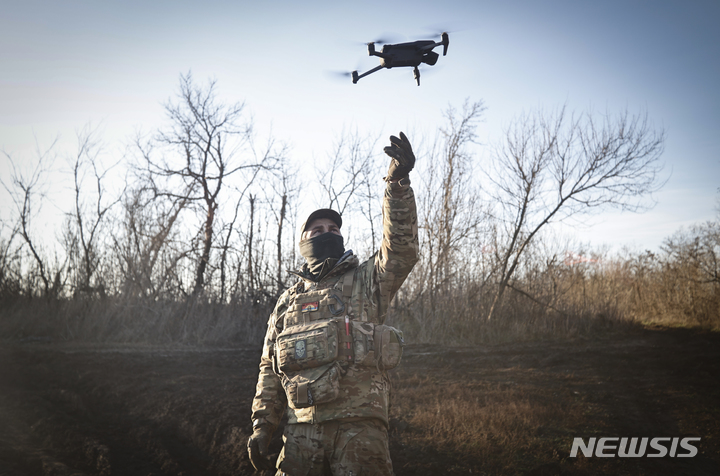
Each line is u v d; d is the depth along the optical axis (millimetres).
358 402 2080
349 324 2186
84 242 13133
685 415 5562
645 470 4059
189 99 14688
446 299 13250
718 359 8703
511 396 6141
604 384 7055
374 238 14391
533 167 13648
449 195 13977
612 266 17828
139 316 12000
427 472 3922
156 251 13000
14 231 13117
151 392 6184
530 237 13711
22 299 12773
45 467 3977
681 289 16141
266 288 13156
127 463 4227
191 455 4441
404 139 2090
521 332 12648
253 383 6898
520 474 3906
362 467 2000
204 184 14297
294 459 2104
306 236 2549
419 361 9148
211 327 12047
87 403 5844
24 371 7215
